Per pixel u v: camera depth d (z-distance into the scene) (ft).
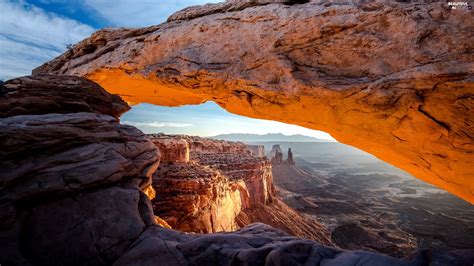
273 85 22.34
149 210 19.31
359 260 14.07
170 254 15.38
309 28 21.29
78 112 21.29
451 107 18.02
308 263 14.38
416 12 18.34
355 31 20.03
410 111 19.60
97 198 16.92
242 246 16.39
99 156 18.28
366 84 19.20
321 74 20.93
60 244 14.26
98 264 14.58
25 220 14.44
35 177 15.24
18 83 20.34
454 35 17.10
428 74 17.21
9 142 14.96
